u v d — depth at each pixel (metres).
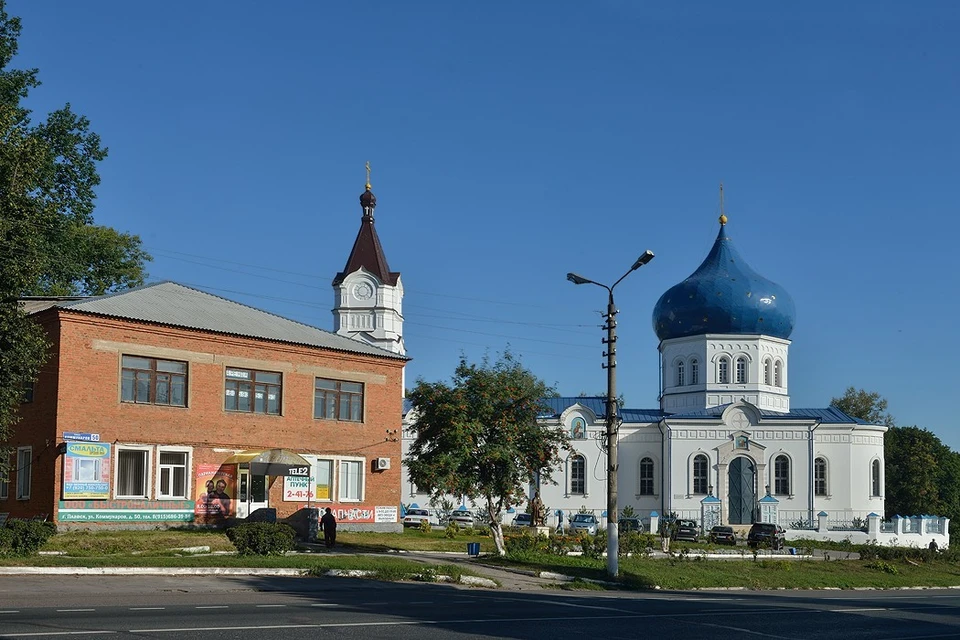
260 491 46.34
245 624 17.97
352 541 45.16
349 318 83.25
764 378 78.62
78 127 54.66
